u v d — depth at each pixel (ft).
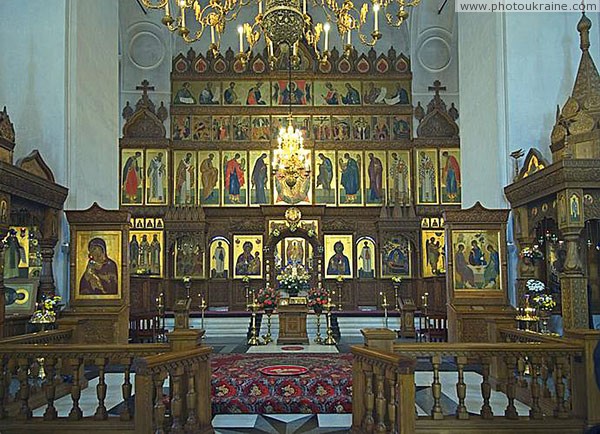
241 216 85.40
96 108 54.24
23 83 48.78
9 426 25.64
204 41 90.07
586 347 25.84
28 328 41.52
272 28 40.32
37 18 49.26
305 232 81.76
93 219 45.16
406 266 84.23
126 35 87.35
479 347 26.12
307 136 87.35
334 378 34.47
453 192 85.56
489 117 51.49
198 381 26.16
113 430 25.39
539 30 49.52
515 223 43.39
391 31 91.15
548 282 45.14
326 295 58.08
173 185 85.87
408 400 21.91
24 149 48.19
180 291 83.25
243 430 28.07
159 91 87.45
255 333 57.77
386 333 26.02
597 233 42.22
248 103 88.12
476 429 25.48
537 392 26.27
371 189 86.48
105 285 44.86
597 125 39.68
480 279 46.11
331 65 88.89
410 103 88.38
